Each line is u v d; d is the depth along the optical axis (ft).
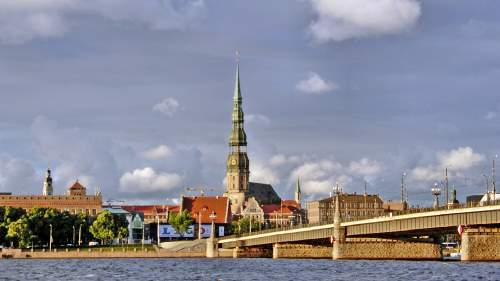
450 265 580.30
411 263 647.56
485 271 506.48
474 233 579.48
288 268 617.21
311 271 568.41
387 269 565.53
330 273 539.70
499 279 444.55
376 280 466.70
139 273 588.09
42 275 569.64
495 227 581.12
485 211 556.10
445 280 446.19
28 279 528.63
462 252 583.99
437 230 647.56
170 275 558.56
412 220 634.84
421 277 475.72
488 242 580.71
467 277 462.19
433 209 625.41
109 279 524.93
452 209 586.04
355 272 542.16
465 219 577.84
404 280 459.32
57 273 594.24
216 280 504.43
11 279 528.22
